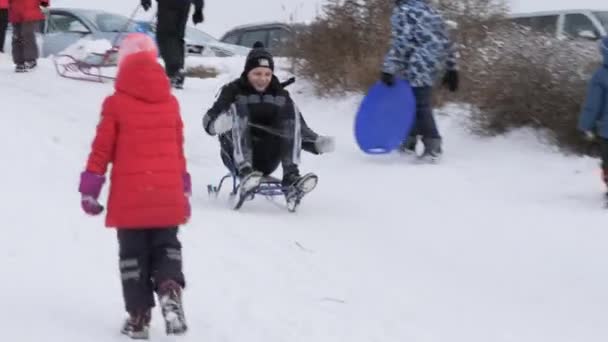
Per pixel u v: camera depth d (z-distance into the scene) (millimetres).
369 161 11023
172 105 5168
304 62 14367
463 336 5773
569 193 9352
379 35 13898
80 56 14648
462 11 13148
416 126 10977
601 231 8047
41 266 6227
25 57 14797
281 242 7562
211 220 8070
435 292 6625
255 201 9195
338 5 14195
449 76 11164
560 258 7430
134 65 5074
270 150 8945
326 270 6910
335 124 12711
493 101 11328
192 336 5270
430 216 8664
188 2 14133
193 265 6637
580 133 10594
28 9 14734
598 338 5867
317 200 9281
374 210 8898
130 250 5082
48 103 12531
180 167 5180
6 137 9914
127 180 5004
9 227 6941
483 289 6750
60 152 9766
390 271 7055
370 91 11109
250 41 20578
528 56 11188
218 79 15344
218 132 8602
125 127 5020
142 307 5102
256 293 6176
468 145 11289
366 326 5773
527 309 6371
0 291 5707
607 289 6758
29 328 5164
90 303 5664
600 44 8852
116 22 17984
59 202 7848
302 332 5535
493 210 8805
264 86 8781
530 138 11016
